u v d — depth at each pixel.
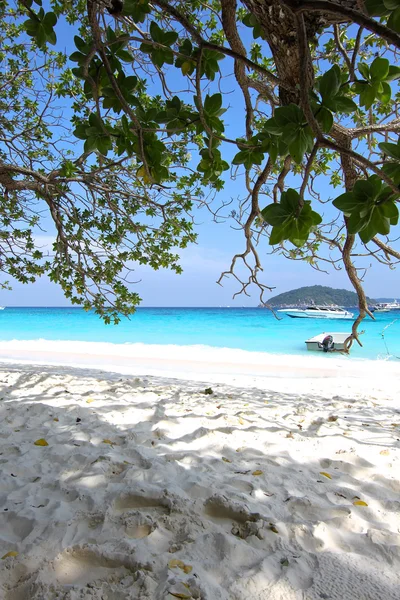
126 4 1.58
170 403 6.00
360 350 18.52
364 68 1.35
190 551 2.34
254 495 3.09
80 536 2.51
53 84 6.78
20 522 2.65
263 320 39.78
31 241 7.13
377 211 1.02
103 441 4.21
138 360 14.05
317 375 11.88
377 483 3.48
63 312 66.00
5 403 5.59
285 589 2.07
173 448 4.11
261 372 12.33
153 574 2.14
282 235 1.14
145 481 3.25
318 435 4.67
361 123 4.87
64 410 5.27
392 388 9.48
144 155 1.59
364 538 2.57
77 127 1.67
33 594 2.00
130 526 2.58
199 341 23.44
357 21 0.89
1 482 3.24
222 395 7.10
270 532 2.54
